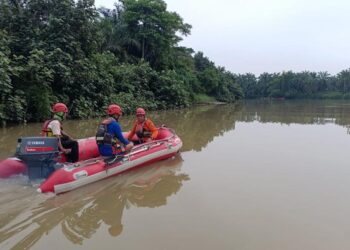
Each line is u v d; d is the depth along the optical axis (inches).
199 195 210.1
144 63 1047.0
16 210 173.6
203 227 163.2
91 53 690.2
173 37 1331.2
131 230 158.6
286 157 321.4
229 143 395.9
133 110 784.9
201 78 1894.7
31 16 619.2
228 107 1309.1
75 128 487.8
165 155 299.0
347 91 3201.3
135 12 1207.6
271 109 1163.9
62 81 582.6
